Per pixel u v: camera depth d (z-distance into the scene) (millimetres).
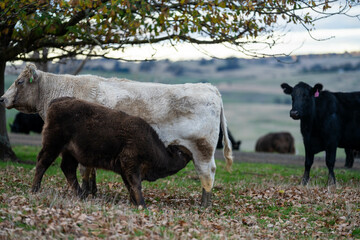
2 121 15172
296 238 7898
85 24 12625
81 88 10062
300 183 13844
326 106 13734
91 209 7855
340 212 9719
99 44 12375
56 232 6445
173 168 9336
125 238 6492
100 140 8781
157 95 9781
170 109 9672
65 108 9000
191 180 13977
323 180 14875
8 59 13938
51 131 9008
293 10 12562
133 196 8914
